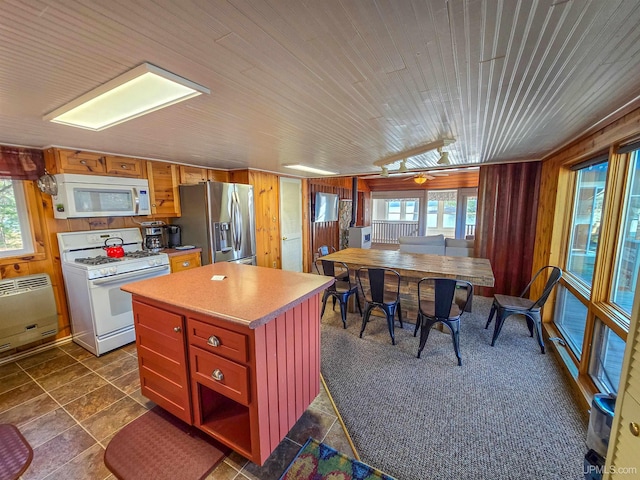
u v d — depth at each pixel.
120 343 2.84
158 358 1.77
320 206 6.57
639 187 1.78
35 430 1.80
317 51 1.11
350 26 0.95
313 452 1.62
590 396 1.92
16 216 2.70
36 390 2.20
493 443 1.67
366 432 1.76
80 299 2.75
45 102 1.58
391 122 2.06
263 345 1.41
